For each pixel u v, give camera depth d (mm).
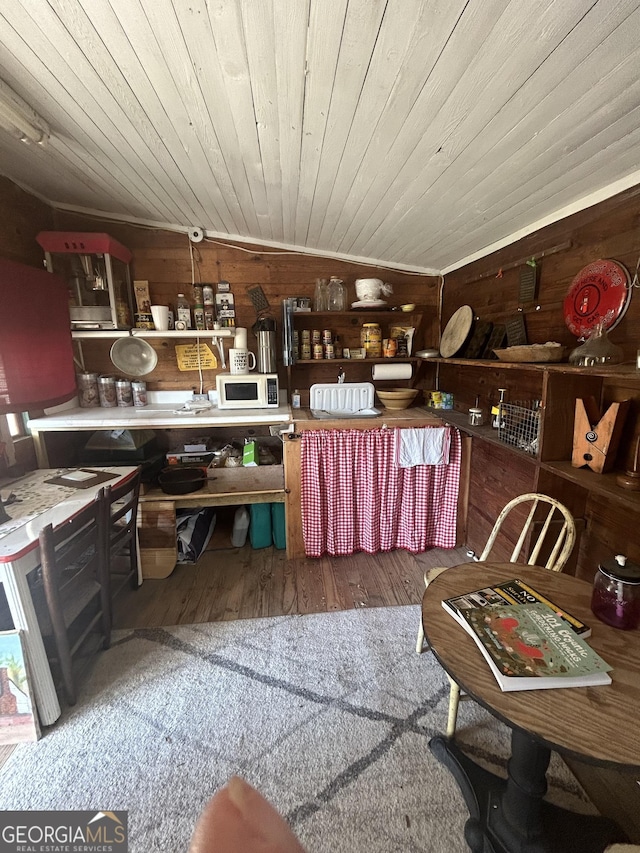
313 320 2812
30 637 1320
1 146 1677
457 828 1105
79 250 2262
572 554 1699
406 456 2377
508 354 1651
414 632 1849
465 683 823
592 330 1430
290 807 1154
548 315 1719
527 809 981
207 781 1222
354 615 1971
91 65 1088
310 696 1515
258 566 2420
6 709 1315
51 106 1304
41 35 983
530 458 1579
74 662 1667
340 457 2363
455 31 814
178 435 2924
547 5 724
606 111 981
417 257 2582
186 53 996
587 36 775
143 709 1462
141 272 2639
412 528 2494
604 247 1412
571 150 1170
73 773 1243
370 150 1340
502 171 1345
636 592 960
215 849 446
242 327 2709
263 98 1136
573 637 931
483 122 1094
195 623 1921
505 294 2061
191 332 2457
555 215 1642
